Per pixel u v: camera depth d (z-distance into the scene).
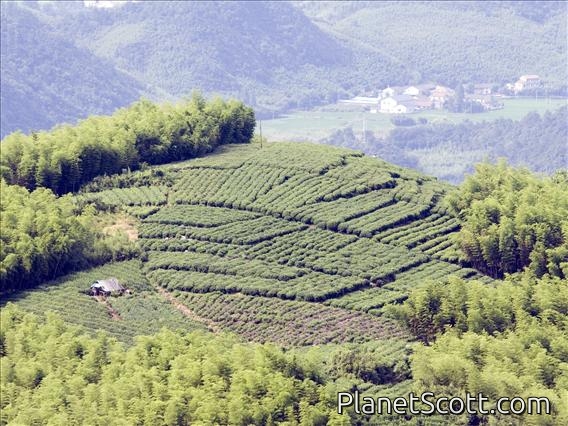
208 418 197.88
